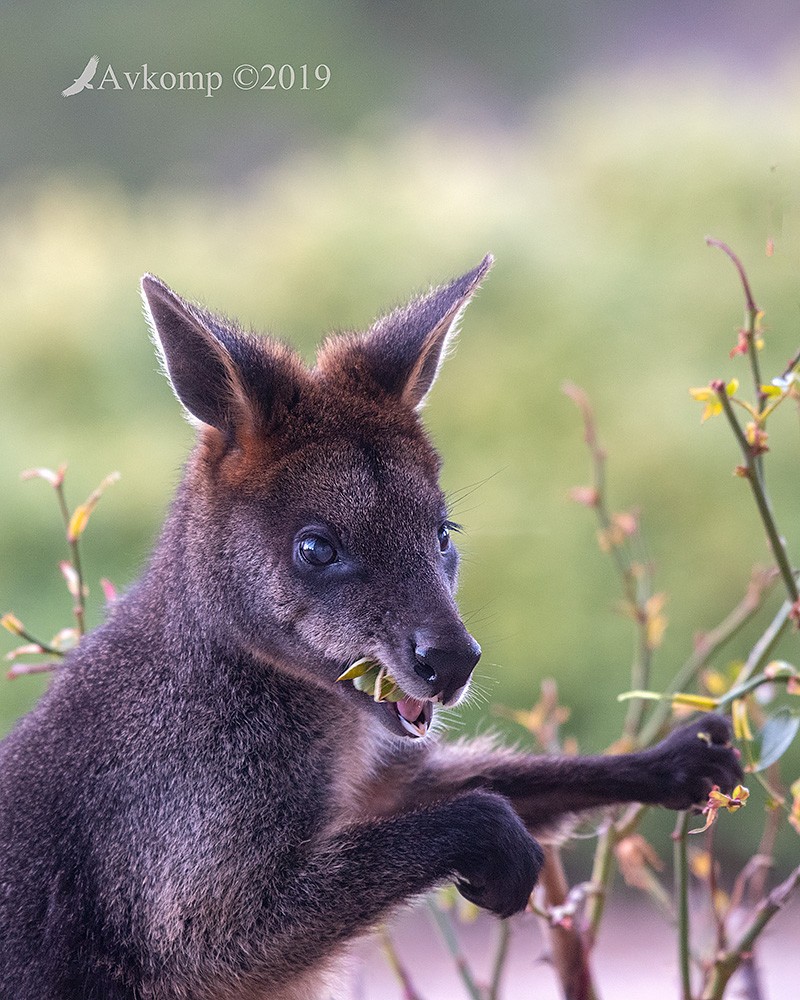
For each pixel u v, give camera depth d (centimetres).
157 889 589
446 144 2031
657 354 1573
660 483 1464
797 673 548
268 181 2436
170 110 2738
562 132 1919
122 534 1487
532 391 1553
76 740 614
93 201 1995
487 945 1357
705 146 1728
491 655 1416
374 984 1254
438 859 566
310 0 2962
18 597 1441
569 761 631
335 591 577
